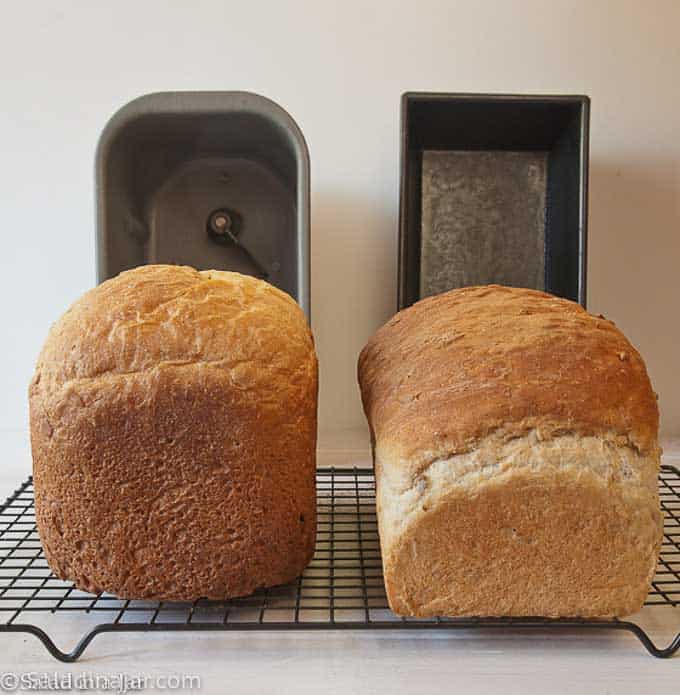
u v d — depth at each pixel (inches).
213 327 11.3
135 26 20.2
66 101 20.4
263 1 20.2
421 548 10.8
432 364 11.7
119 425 11.0
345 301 21.0
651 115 20.8
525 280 20.6
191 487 11.2
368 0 20.2
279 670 10.6
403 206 18.8
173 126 18.8
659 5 20.4
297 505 12.0
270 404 11.4
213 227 20.2
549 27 20.5
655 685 10.4
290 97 20.5
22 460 20.1
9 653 11.0
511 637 11.5
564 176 19.4
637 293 21.2
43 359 11.6
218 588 11.6
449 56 20.5
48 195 20.7
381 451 11.6
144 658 10.9
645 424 10.9
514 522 10.7
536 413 10.6
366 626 10.8
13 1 20.0
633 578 10.9
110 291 11.7
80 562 11.6
